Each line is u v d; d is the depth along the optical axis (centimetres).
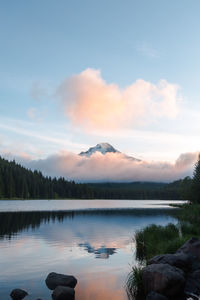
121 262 1970
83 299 1294
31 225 4222
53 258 2092
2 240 2867
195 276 1427
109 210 8475
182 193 11806
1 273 1702
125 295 1347
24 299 1289
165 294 1276
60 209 8581
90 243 2736
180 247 1745
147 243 2327
